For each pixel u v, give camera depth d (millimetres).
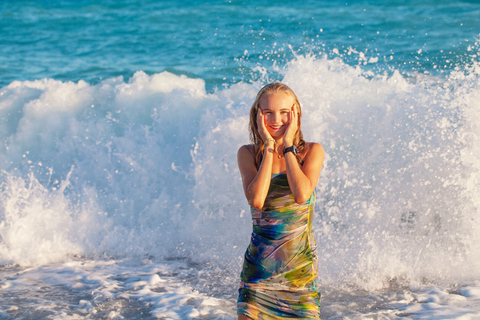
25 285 4422
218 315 3615
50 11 17047
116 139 6461
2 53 12516
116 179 6168
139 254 5246
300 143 2807
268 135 2686
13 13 16766
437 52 9602
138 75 8055
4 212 5840
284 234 2607
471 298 3850
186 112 6488
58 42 13594
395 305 3783
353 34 11508
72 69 11039
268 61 9750
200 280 4504
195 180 5750
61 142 6742
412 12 13508
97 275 4656
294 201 2613
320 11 14070
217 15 14727
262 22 13305
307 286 2621
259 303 2584
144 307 3861
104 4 17562
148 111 6816
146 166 6160
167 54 11555
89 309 3803
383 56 9406
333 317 3596
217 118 6164
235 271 4715
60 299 4066
